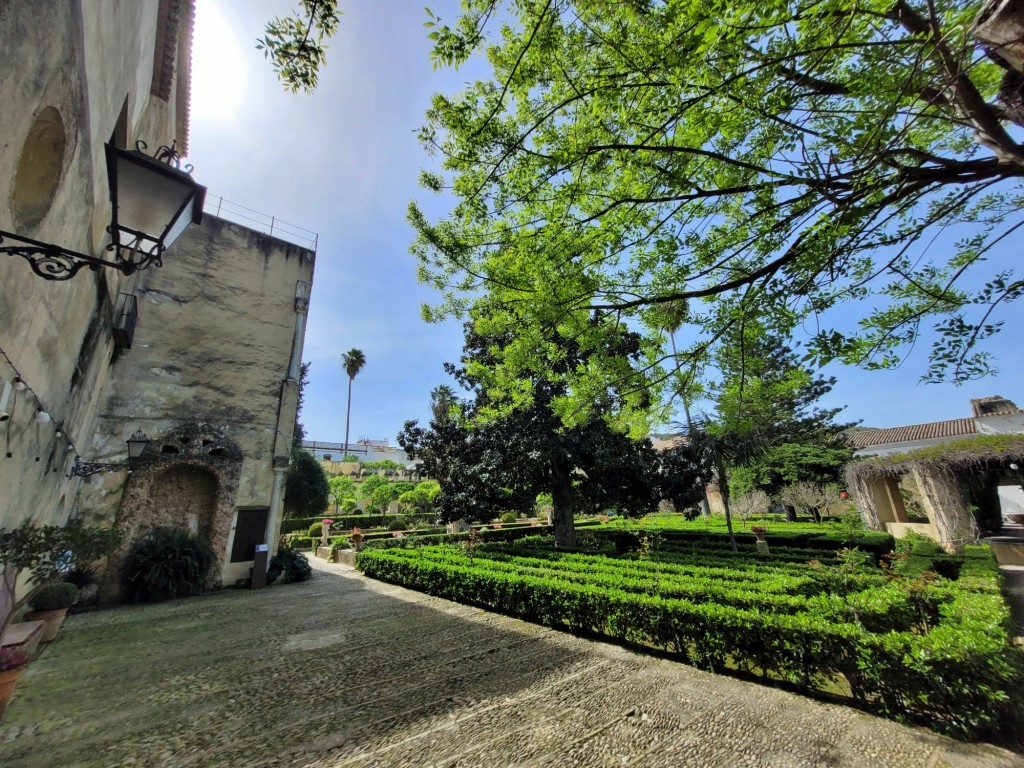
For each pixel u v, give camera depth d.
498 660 5.77
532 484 15.59
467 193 4.16
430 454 16.69
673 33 2.69
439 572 9.97
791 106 3.05
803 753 3.48
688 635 5.61
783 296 3.60
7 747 3.80
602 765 3.40
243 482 11.98
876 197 3.12
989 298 3.35
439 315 5.30
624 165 3.75
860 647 4.27
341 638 6.88
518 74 3.44
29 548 4.37
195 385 11.70
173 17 7.99
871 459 16.98
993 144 2.57
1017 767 3.22
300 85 3.04
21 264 3.29
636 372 5.00
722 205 4.03
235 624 7.77
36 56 2.74
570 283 4.24
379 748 3.71
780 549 12.71
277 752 3.68
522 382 6.47
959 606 5.27
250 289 13.15
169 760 3.59
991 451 13.10
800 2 2.44
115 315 9.26
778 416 22.98
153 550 9.96
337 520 28.27
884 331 3.70
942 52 2.41
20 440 4.24
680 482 14.90
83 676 5.41
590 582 8.02
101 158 4.73
